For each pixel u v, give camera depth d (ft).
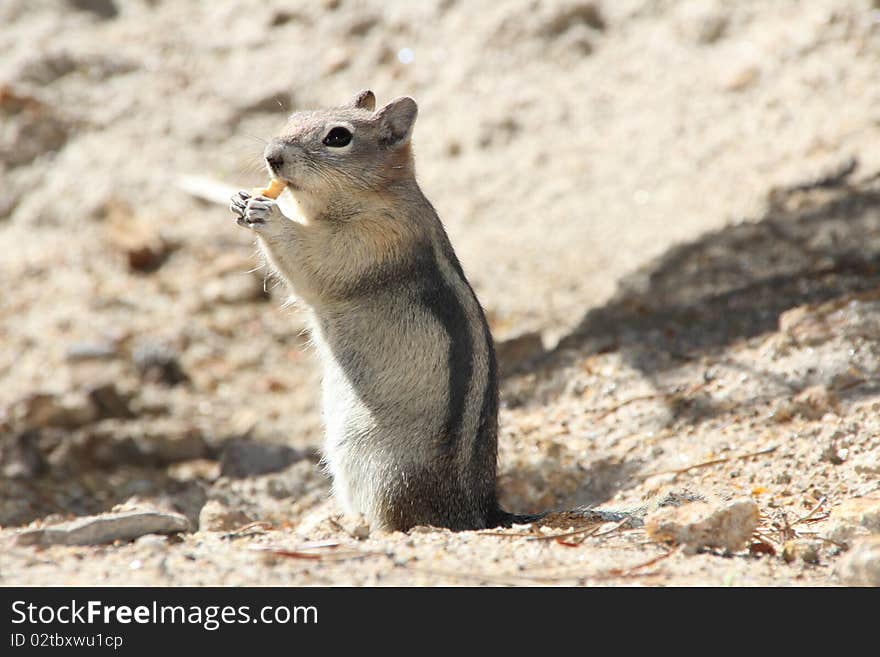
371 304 30.32
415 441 29.32
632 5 67.15
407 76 67.41
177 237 61.00
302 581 21.04
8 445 45.29
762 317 42.50
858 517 24.12
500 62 66.80
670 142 59.21
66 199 63.26
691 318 44.14
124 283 58.59
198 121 66.64
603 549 23.80
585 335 45.60
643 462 35.22
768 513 27.99
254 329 55.72
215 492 39.81
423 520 29.27
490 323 51.34
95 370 51.98
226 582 21.03
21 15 72.69
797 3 62.75
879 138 52.31
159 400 50.57
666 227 53.21
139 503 32.65
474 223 59.31
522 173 61.26
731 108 59.36
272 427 47.93
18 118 65.98
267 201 29.55
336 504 33.63
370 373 30.17
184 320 55.83
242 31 71.51
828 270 44.47
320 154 29.73
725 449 34.32
